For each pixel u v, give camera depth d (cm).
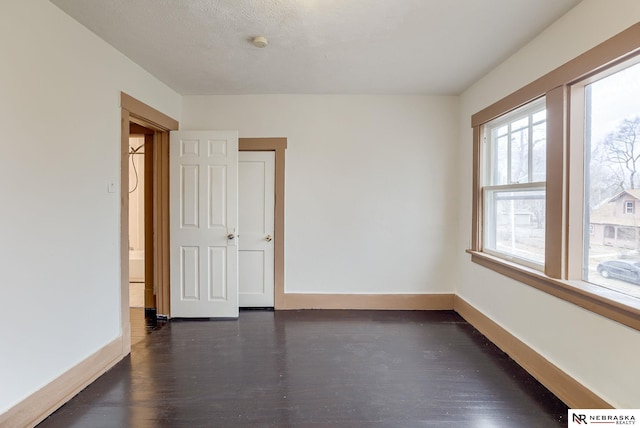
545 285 214
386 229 362
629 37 156
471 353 260
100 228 230
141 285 466
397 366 239
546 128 216
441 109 356
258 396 202
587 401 179
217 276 338
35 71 178
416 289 365
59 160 195
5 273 163
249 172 363
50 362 188
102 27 215
